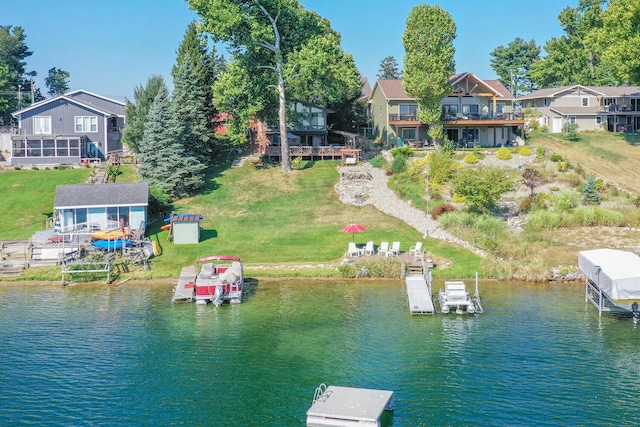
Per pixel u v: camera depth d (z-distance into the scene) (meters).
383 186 71.50
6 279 51.09
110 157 78.56
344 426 26.38
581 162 79.44
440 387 31.12
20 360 34.88
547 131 98.19
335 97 77.00
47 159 78.81
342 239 58.19
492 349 35.78
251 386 31.59
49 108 82.31
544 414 28.45
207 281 45.28
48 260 53.69
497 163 77.25
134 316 42.41
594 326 39.41
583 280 50.09
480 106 91.06
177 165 69.62
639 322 40.06
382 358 34.75
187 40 84.12
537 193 67.19
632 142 89.69
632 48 78.75
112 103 92.25
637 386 31.09
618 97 100.00
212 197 69.38
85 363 34.56
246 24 73.69
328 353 35.56
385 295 46.53
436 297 45.59
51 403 30.03
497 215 62.78
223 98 74.19
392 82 94.19
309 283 50.22
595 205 63.78
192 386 31.72
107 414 29.00
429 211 62.56
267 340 37.72
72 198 58.28
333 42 74.25
